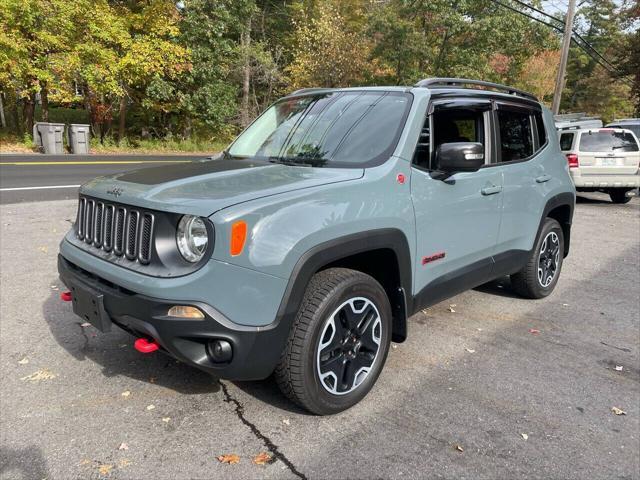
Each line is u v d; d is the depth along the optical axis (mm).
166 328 2381
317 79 25250
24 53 17047
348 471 2480
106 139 22000
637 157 11516
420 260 3297
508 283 5641
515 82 27422
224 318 2381
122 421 2830
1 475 2391
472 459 2605
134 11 21953
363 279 2881
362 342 2988
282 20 29203
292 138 3666
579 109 47469
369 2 28641
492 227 4000
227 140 25938
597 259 6859
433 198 3326
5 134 20062
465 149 3053
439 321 4465
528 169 4410
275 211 2494
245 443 2668
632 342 4133
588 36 48562
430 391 3262
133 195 2641
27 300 4523
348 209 2762
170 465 2486
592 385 3414
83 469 2441
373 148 3230
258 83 26875
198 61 22656
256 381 3320
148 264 2529
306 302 2688
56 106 28219
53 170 13320
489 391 3285
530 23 22234
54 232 6910
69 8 17812
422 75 22234
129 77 20688
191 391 3162
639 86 27781
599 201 12930
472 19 22078
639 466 2600
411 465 2539
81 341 3781
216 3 22469
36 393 3080
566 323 4500
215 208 2389
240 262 2377
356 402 3025
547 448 2719
